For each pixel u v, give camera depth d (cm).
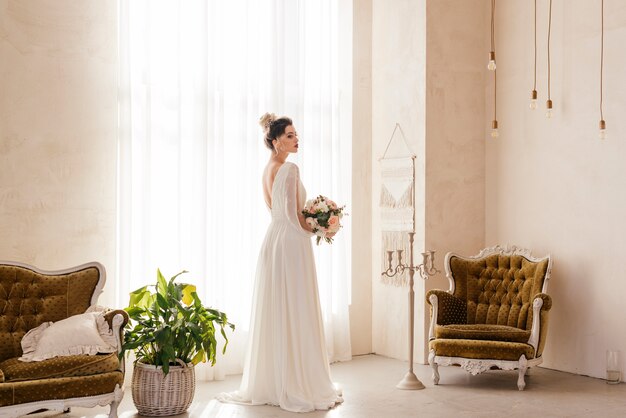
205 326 482
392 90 689
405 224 670
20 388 409
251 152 624
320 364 513
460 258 626
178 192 588
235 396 522
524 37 653
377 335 704
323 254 661
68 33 560
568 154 612
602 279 582
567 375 596
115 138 576
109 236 575
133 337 483
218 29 610
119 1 569
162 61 589
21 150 541
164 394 472
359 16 709
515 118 661
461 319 604
